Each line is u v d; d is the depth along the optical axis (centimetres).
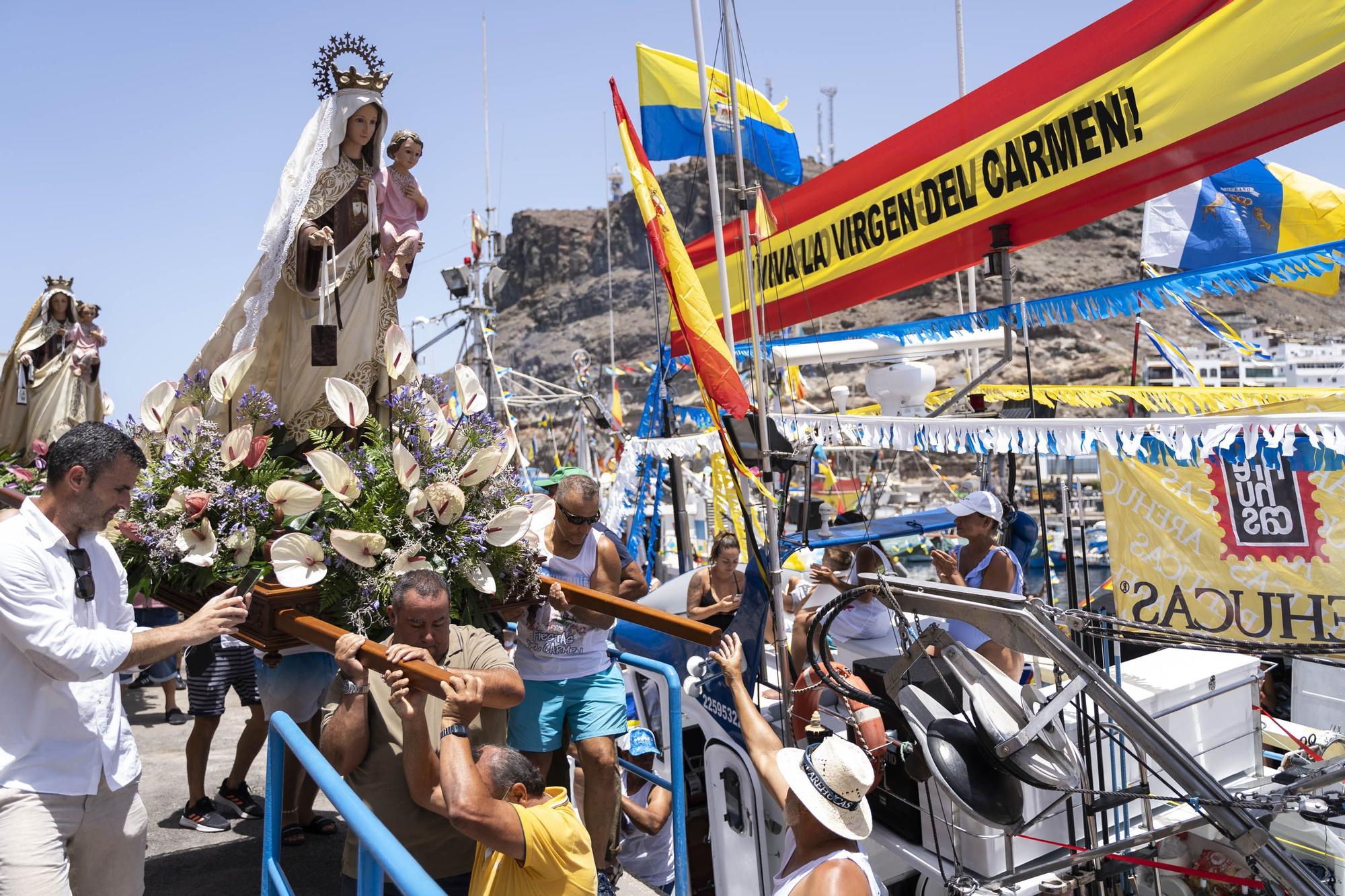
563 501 471
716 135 641
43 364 878
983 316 739
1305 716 623
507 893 296
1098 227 12406
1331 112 444
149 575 414
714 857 503
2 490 469
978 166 604
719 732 494
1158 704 443
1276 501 459
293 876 466
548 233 17175
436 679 289
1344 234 779
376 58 473
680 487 1008
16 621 296
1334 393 640
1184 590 494
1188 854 436
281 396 491
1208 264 826
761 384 449
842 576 641
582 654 460
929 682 389
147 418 452
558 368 13538
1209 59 486
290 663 481
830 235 721
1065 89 554
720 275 491
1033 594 439
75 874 329
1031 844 411
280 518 421
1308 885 299
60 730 314
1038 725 333
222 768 646
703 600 627
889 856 492
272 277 461
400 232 499
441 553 411
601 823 451
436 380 470
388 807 322
